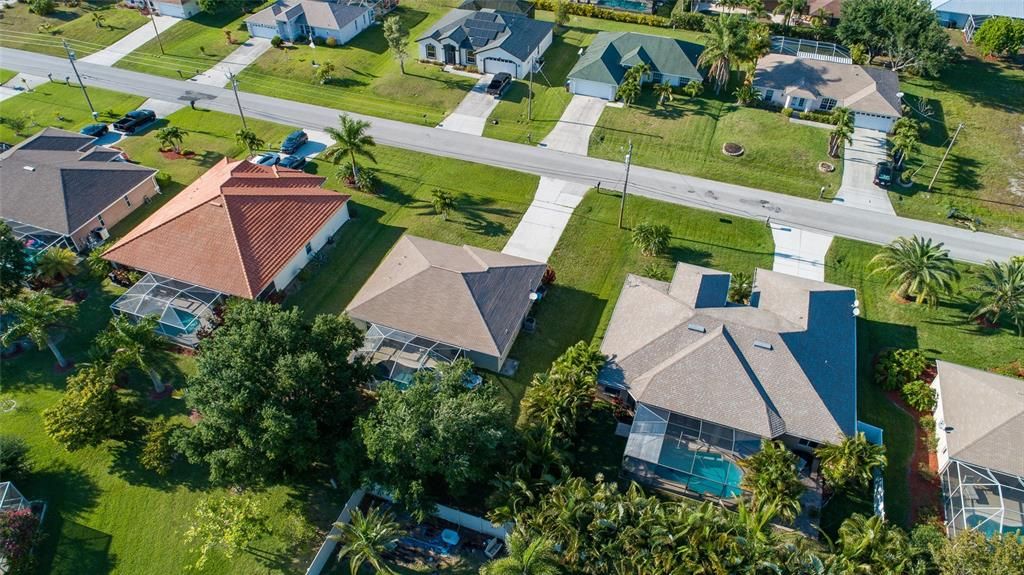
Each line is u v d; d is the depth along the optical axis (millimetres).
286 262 54219
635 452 41469
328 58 92062
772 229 63062
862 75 79625
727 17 81938
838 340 47000
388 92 84500
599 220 63844
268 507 40625
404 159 72312
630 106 81250
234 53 93312
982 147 73562
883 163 69938
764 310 48656
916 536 37000
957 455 40000
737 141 74750
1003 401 41812
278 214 56750
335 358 40688
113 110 80188
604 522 35344
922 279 51469
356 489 39031
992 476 39281
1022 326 51000
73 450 42125
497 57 86375
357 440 38062
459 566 38094
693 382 43375
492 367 48531
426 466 35812
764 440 40469
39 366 48969
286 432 35875
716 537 34688
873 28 86250
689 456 41531
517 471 37906
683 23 101938
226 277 51656
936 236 62688
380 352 47719
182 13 101500
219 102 82438
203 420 37844
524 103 82500
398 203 65875
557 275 57594
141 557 38281
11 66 89062
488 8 101125
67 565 37875
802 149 73125
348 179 68562
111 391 43844
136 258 53375
